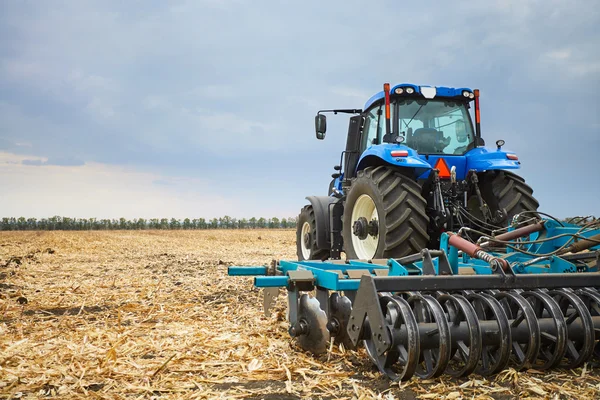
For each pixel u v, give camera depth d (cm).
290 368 301
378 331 271
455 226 557
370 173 533
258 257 1137
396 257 508
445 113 614
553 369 292
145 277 746
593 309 311
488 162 559
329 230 704
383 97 614
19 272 807
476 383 270
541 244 393
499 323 274
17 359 317
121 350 341
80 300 551
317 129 710
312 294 375
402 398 254
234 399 255
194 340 369
